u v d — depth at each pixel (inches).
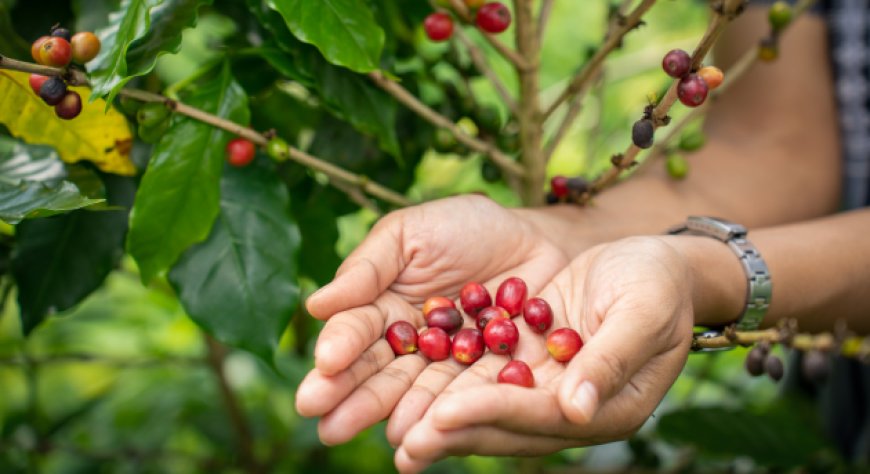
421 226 23.6
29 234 23.6
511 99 26.4
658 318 20.7
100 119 23.0
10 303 35.7
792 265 24.5
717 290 23.7
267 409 33.7
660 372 21.5
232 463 31.4
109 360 29.1
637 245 22.2
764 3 29.2
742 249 24.0
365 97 24.3
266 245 23.5
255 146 24.1
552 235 25.5
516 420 20.0
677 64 21.1
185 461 34.3
